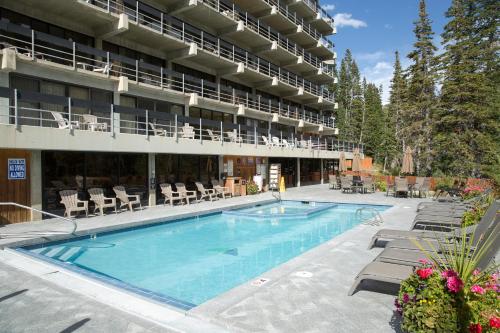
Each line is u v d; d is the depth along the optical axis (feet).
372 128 193.57
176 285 22.97
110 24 53.47
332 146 113.29
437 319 10.28
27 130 36.83
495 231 15.21
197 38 69.36
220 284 23.21
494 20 98.73
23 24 47.55
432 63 103.50
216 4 75.56
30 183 40.01
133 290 17.98
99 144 43.80
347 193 75.72
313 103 123.75
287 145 87.97
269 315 14.24
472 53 91.66
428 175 106.22
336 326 13.26
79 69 47.47
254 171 82.12
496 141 92.38
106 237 36.40
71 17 51.57
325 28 129.80
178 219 44.65
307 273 19.70
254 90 96.68
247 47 94.63
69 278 20.21
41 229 34.99
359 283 17.12
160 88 59.11
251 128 73.87
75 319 14.52
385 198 64.75
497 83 100.22
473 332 9.85
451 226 29.12
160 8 68.39
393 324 13.43
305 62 108.68
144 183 56.08
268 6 93.35
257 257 29.99
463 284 10.75
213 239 36.76
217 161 71.61
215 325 13.74
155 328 13.58
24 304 16.20
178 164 63.00
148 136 50.39
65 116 48.42
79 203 46.62
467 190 52.60
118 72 53.72
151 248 32.86
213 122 63.41
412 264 17.76
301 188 90.84
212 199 62.69
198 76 77.92
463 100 93.04
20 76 43.73
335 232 40.34
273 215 48.52
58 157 44.75
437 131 98.68
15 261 24.14
